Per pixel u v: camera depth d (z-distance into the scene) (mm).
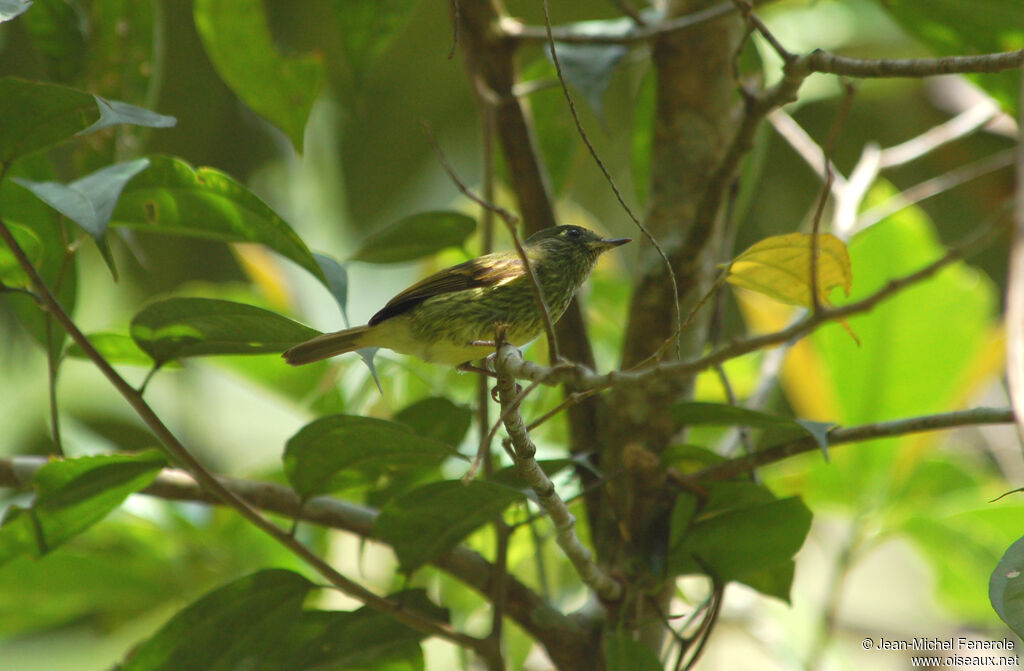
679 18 7422
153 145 12805
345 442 5879
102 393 13922
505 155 7785
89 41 7824
